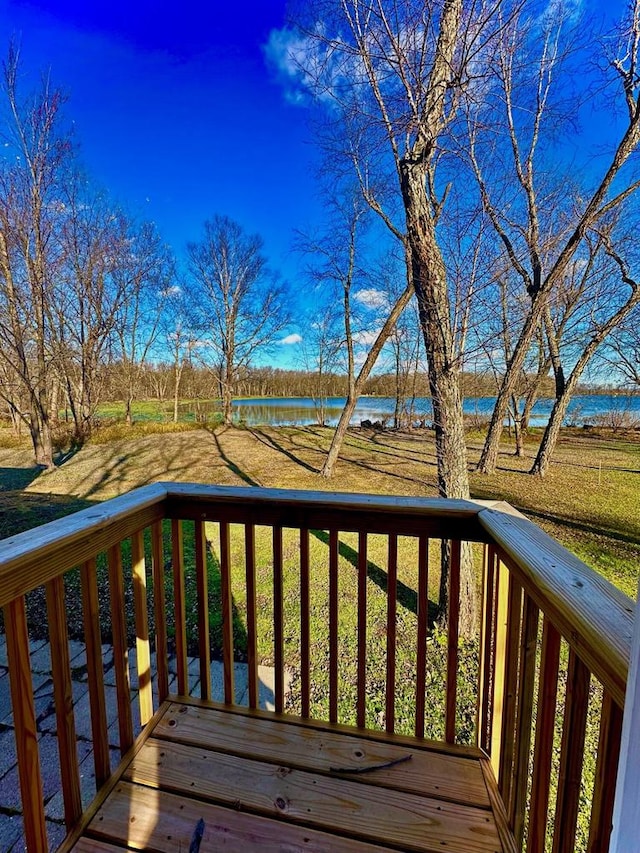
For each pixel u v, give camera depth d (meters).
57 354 8.82
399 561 3.61
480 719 1.28
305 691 1.38
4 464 8.28
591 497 5.80
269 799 1.10
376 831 1.02
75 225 10.64
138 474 7.41
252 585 1.39
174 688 1.95
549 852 1.29
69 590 3.08
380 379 21.08
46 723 1.71
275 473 7.48
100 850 0.98
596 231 5.89
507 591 1.12
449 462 2.57
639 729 0.44
